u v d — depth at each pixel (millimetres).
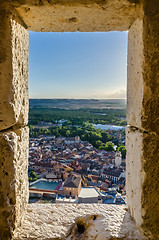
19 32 1179
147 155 1090
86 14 1180
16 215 1158
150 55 1050
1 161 1027
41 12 1142
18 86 1155
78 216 1374
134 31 1263
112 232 1195
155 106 1062
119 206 1520
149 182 1098
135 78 1240
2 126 1034
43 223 1293
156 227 1111
